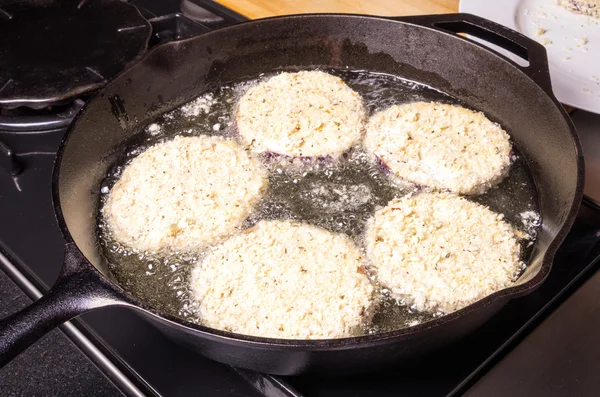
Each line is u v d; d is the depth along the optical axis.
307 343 0.39
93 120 0.52
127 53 0.60
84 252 0.48
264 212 0.52
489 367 0.46
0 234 0.52
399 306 0.47
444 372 0.45
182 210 0.51
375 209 0.52
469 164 0.53
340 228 0.51
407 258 0.49
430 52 0.58
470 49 0.56
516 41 0.54
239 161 0.54
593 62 0.61
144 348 0.47
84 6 0.65
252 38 0.58
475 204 0.52
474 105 0.58
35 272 0.50
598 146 0.57
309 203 0.53
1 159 0.55
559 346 0.47
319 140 0.55
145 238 0.50
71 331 0.48
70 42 0.61
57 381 0.50
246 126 0.56
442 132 0.55
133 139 0.56
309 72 0.60
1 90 0.57
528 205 0.52
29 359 0.51
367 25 0.58
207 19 0.66
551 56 0.62
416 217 0.51
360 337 0.39
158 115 0.57
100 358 0.47
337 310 0.46
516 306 0.48
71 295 0.40
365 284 0.47
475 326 0.43
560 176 0.50
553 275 0.49
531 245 0.50
